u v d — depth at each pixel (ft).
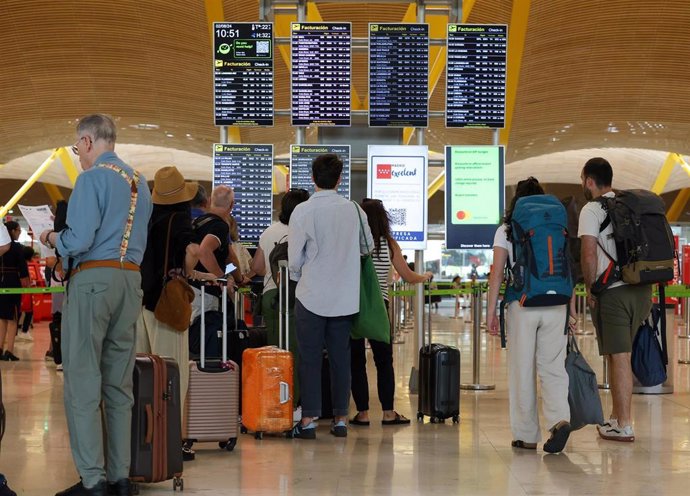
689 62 96.58
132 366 17.43
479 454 22.21
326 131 37.42
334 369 24.50
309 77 35.09
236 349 26.43
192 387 21.88
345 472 19.99
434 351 27.04
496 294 22.94
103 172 16.85
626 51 95.76
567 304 22.54
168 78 101.55
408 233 34.06
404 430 25.81
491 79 34.99
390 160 34.04
